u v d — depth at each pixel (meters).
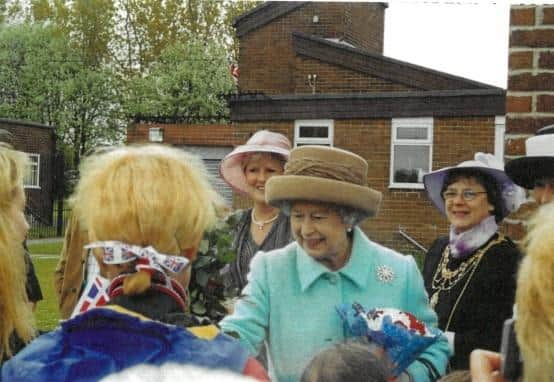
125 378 1.28
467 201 3.09
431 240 7.14
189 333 1.57
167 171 1.73
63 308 4.03
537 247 1.65
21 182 1.99
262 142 3.61
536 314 1.62
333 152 2.46
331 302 2.43
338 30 10.78
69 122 6.59
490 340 2.89
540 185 2.82
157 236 1.66
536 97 3.10
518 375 1.74
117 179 1.70
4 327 1.85
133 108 6.95
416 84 10.11
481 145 9.77
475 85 9.71
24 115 6.49
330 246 2.41
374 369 1.64
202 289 2.62
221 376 1.24
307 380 1.66
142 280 1.63
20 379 1.54
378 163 10.38
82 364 1.52
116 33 7.01
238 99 8.14
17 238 1.93
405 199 7.43
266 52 9.53
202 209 1.73
